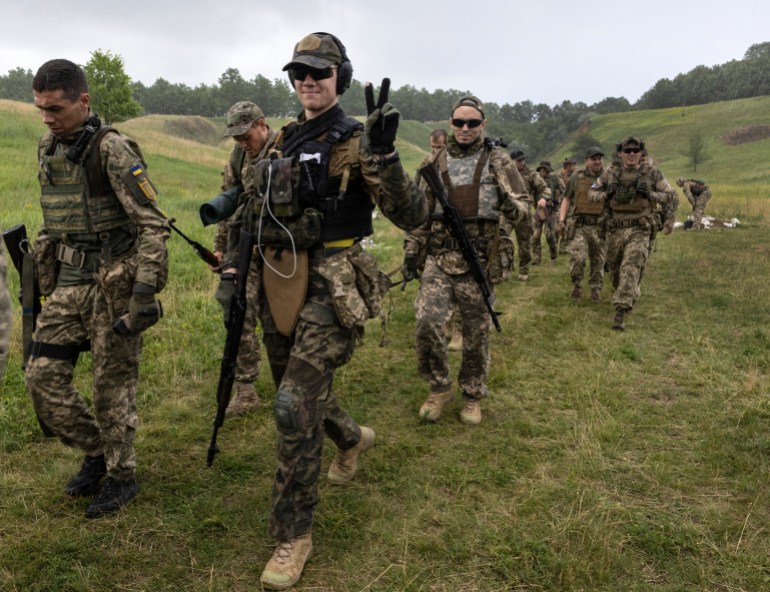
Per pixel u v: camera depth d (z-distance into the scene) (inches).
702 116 3971.5
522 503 112.4
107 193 98.6
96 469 111.6
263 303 99.5
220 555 97.9
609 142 3794.3
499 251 145.3
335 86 93.6
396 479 121.3
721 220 636.1
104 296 100.3
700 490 118.3
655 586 92.1
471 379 147.4
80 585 89.3
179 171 985.5
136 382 108.6
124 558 95.7
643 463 128.3
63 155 97.7
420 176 145.0
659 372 182.7
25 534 99.9
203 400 155.3
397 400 161.5
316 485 94.3
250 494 114.4
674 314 253.1
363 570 95.3
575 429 142.4
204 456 127.7
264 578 90.7
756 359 190.7
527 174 318.0
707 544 100.9
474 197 143.1
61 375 102.8
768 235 525.0
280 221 92.8
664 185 233.5
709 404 158.7
